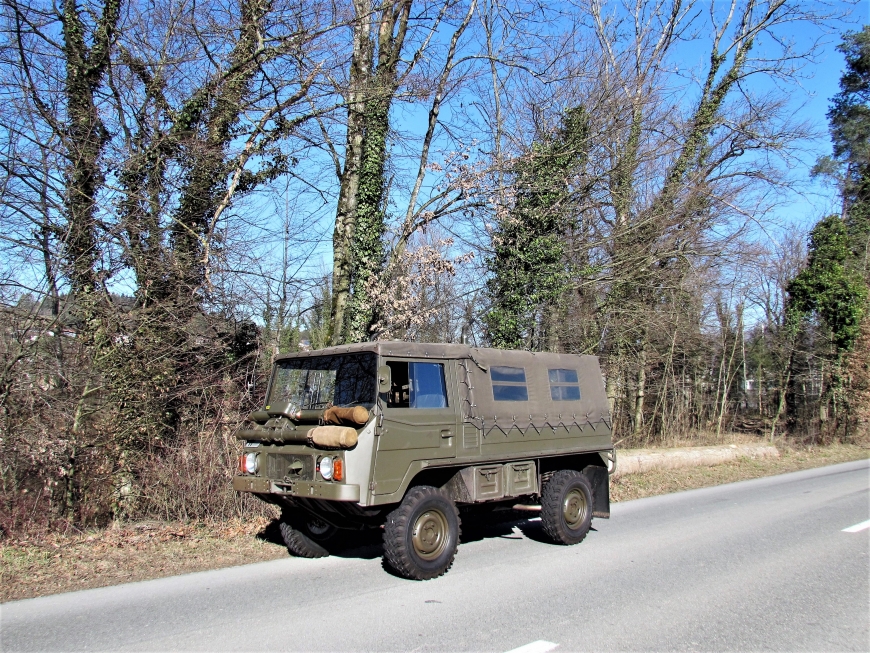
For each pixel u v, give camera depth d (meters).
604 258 18.27
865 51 34.59
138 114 10.27
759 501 12.50
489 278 15.95
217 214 10.88
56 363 8.73
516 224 14.91
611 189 17.86
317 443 6.39
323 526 7.91
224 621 5.40
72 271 8.71
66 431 8.62
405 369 6.98
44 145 9.07
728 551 8.17
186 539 8.32
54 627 5.24
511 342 15.40
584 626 5.30
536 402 8.48
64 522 8.52
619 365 20.53
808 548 8.30
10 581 6.45
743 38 22.69
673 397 26.64
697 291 20.97
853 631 5.24
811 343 27.39
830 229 26.97
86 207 9.05
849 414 27.12
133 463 9.08
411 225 14.12
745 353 34.41
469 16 14.94
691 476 16.31
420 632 5.14
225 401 10.16
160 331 9.49
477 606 5.84
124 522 8.89
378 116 13.09
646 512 11.43
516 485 8.04
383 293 13.14
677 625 5.35
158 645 4.85
